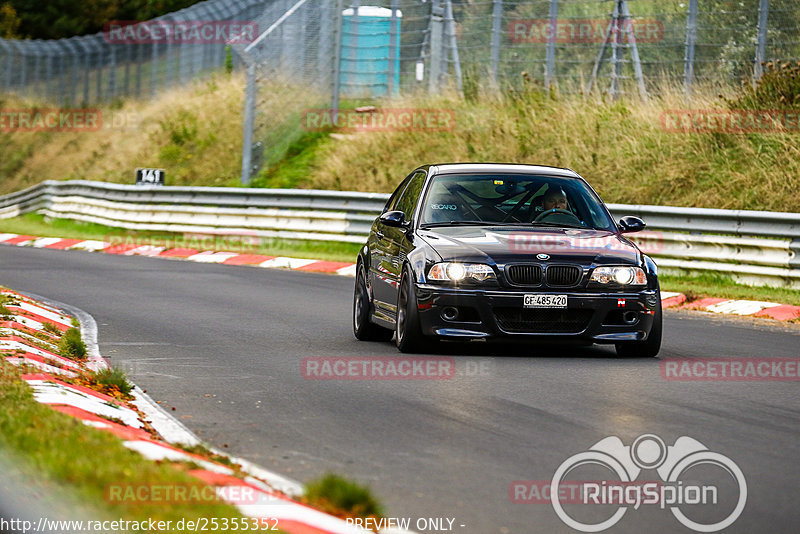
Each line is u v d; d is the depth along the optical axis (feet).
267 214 284.20
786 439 79.20
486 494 63.62
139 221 319.06
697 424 83.71
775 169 246.68
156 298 177.78
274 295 185.37
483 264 114.93
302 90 376.68
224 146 400.88
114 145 464.65
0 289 162.40
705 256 204.44
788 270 192.65
